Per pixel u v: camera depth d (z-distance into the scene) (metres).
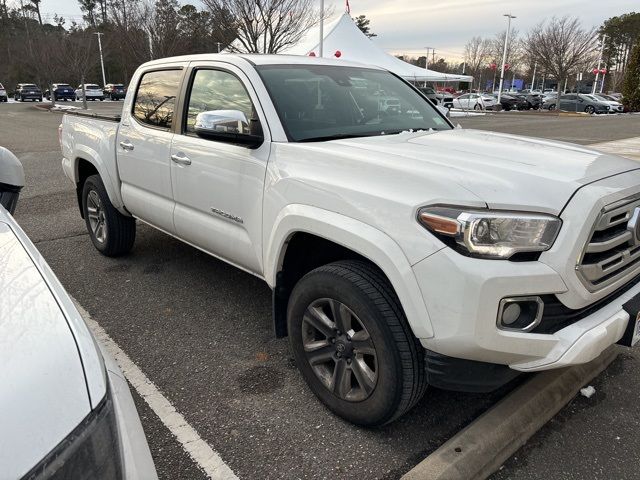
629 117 31.66
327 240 2.72
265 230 2.91
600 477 2.33
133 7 27.42
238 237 3.21
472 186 2.14
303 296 2.66
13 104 44.62
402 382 2.31
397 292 2.19
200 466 2.38
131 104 4.37
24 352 1.23
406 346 2.27
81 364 1.29
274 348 3.43
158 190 3.96
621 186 2.32
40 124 22.88
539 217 2.08
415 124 3.60
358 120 3.37
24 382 1.16
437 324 2.09
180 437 2.57
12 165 2.74
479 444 2.36
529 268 2.04
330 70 3.69
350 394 2.58
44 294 1.48
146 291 4.32
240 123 2.97
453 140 3.01
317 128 3.11
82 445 1.16
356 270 2.42
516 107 42.94
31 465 1.06
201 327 3.71
